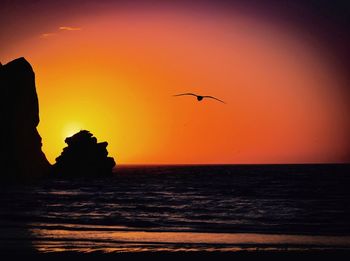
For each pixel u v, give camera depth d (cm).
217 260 5538
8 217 8975
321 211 10794
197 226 8238
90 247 6150
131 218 9262
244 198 14500
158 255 5678
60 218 8938
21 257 5553
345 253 5844
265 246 6400
